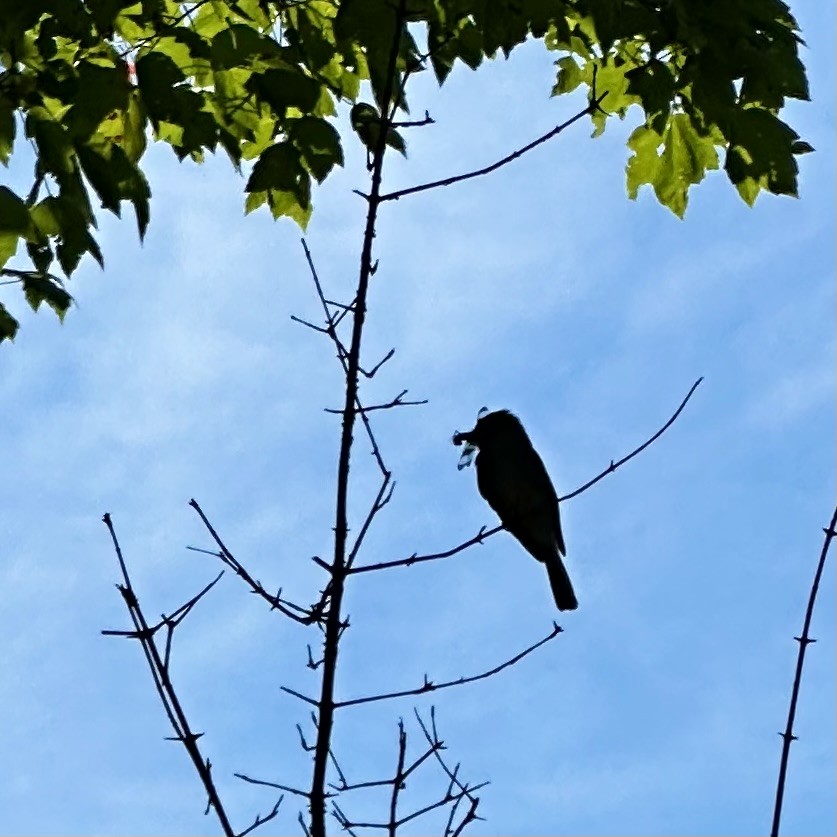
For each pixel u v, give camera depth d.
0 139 4.39
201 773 3.20
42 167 4.52
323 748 3.38
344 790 3.43
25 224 4.30
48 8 4.32
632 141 5.32
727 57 4.62
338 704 3.45
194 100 4.50
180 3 5.07
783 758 3.34
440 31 4.62
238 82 4.86
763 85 4.65
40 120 4.34
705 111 4.76
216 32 5.15
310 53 4.95
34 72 4.41
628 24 4.59
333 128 4.62
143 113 4.58
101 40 4.66
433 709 3.54
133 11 4.68
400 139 4.55
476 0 4.52
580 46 5.37
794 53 4.72
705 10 4.57
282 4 4.98
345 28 4.57
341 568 3.50
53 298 5.27
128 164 4.43
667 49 4.88
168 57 4.39
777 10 4.78
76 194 4.43
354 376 3.61
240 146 4.92
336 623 3.47
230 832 3.16
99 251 4.55
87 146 4.37
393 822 3.39
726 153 4.83
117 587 3.31
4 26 4.30
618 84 5.40
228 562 3.50
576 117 4.06
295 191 4.62
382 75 4.57
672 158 5.29
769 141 4.75
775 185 4.80
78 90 4.39
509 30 4.54
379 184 3.80
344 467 3.57
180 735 3.22
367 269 3.71
